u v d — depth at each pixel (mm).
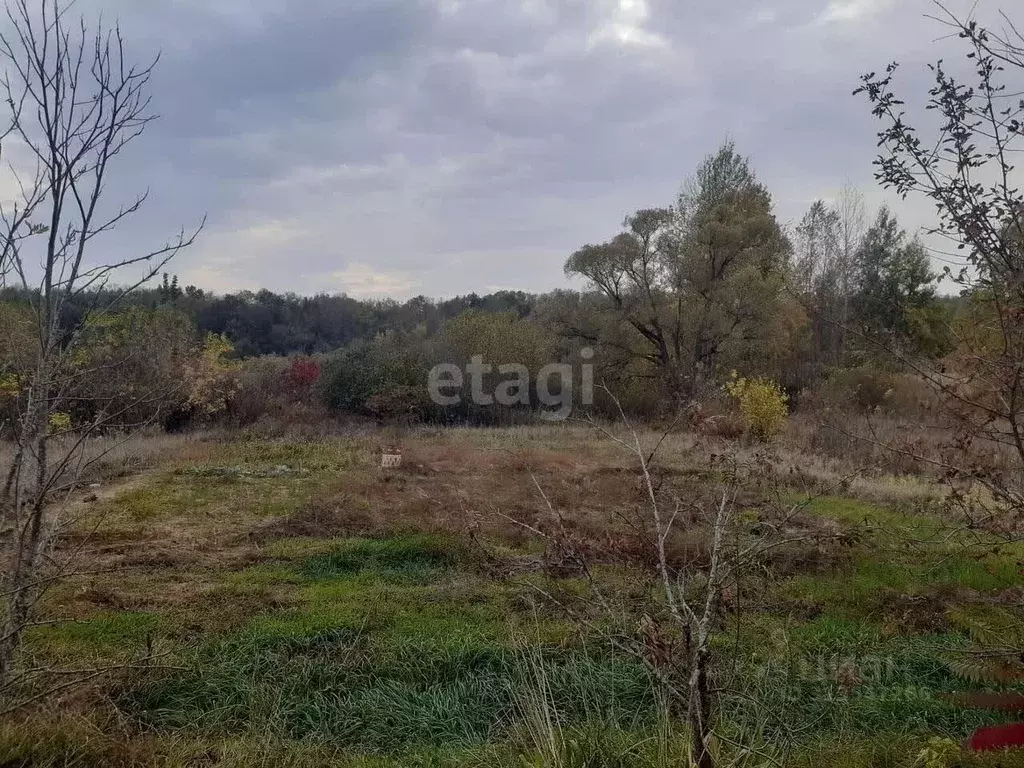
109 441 12094
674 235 28516
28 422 3975
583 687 4680
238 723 4617
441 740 4535
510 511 9609
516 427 22906
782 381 25125
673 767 3305
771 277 25625
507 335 26422
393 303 52688
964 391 3643
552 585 5258
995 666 3703
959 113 3219
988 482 3887
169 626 5895
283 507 10570
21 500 4191
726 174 32219
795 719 4305
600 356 27344
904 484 9984
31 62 3732
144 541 8469
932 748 3654
